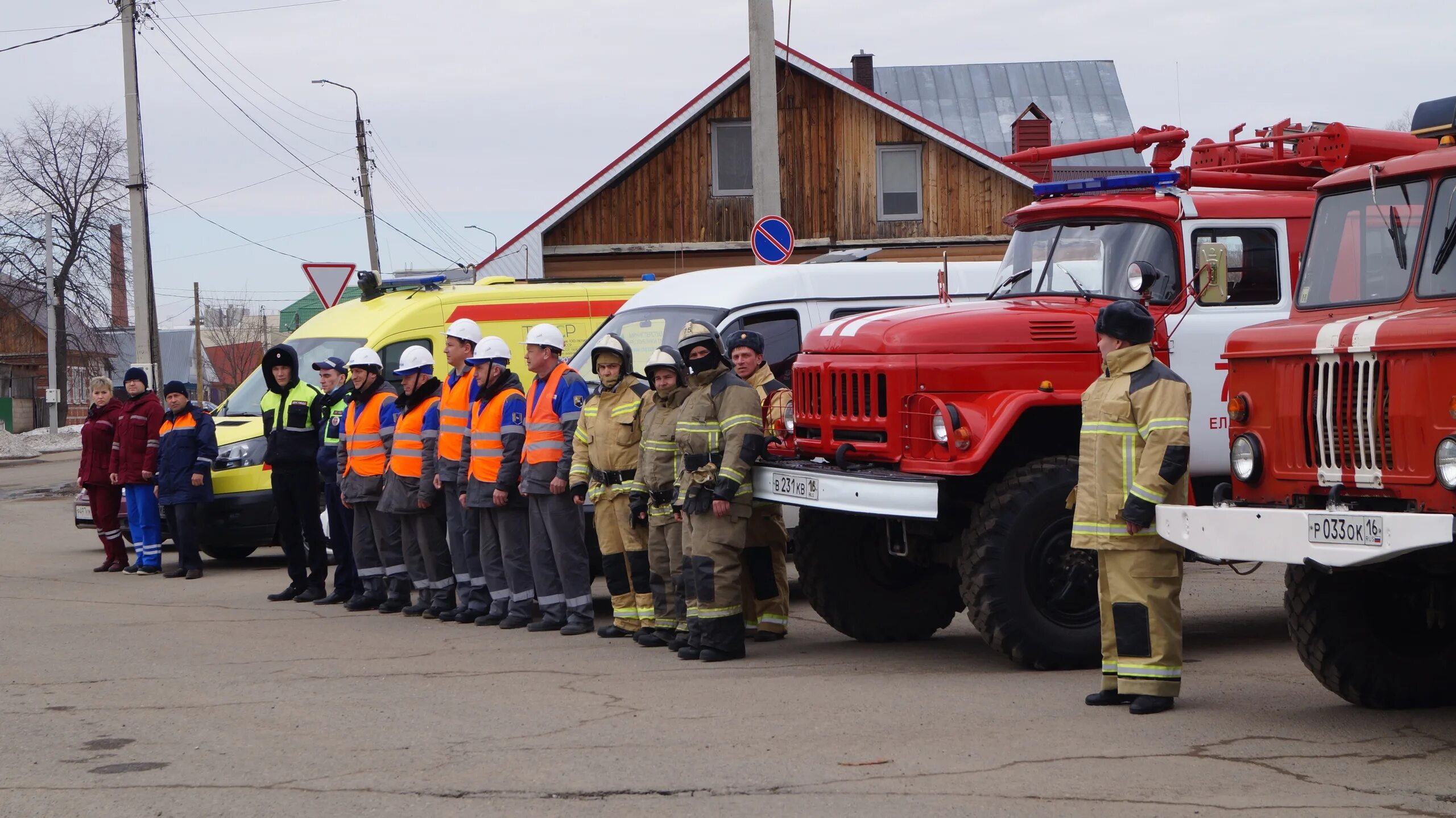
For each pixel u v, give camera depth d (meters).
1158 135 9.61
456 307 15.09
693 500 8.77
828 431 8.68
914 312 8.55
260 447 15.25
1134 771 5.70
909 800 5.30
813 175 26.92
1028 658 8.07
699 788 5.53
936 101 47.22
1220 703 7.14
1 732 6.95
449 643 9.92
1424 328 5.84
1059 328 8.30
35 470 35.47
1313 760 5.89
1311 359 6.41
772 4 14.89
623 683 8.00
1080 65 48.50
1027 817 5.07
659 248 26.86
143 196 26.34
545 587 10.49
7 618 11.43
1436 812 5.09
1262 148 10.18
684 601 9.36
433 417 11.33
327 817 5.27
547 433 10.27
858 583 9.48
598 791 5.52
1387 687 6.91
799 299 11.46
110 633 10.56
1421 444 5.87
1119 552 6.89
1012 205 26.88
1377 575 6.85
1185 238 8.77
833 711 7.01
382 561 12.08
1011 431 8.44
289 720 7.09
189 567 14.60
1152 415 6.75
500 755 6.18
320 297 19.45
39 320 70.50
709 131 26.88
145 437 14.96
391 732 6.75
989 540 8.00
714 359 8.77
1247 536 6.22
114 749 6.52
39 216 59.62
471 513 11.09
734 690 7.68
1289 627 7.09
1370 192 6.85
